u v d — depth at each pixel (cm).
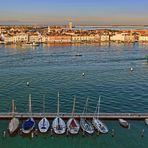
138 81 17075
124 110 11644
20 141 8919
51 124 9788
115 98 13225
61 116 10194
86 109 11738
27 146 8694
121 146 8750
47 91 14462
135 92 14325
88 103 12481
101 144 8844
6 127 9662
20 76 18225
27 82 15925
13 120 9706
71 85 15788
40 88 15088
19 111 11494
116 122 10156
